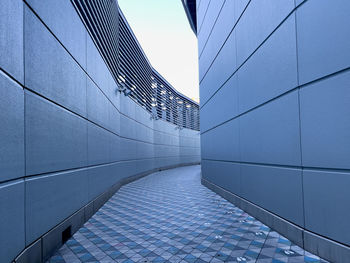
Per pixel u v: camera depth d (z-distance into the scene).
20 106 3.39
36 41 3.96
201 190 11.71
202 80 13.02
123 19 14.94
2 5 2.97
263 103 5.74
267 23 5.42
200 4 13.29
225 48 8.72
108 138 9.81
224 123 9.11
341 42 3.38
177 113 31.66
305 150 4.17
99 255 4.37
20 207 3.34
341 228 3.45
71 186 5.45
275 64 5.12
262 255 4.12
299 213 4.39
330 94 3.60
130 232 5.65
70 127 5.43
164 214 7.29
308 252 4.11
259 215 6.11
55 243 4.52
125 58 15.29
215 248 4.55
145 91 20.38
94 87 7.62
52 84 4.54
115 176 11.42
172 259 4.15
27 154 3.59
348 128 3.31
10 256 3.03
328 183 3.67
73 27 5.75
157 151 23.89
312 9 3.91
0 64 2.91
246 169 6.96
